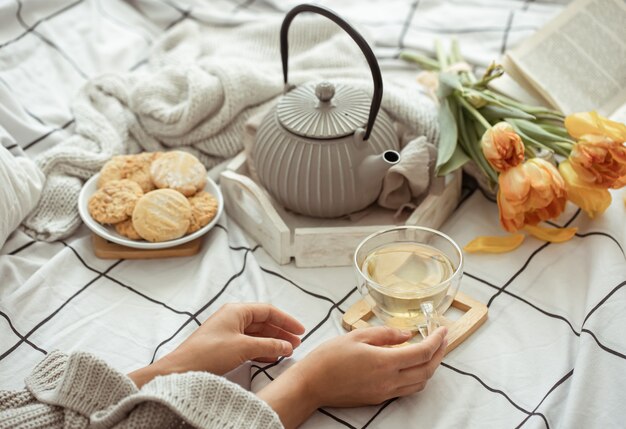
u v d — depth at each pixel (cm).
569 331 90
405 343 88
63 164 111
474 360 88
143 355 90
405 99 114
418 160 100
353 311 93
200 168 108
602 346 85
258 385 85
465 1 151
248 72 120
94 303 97
